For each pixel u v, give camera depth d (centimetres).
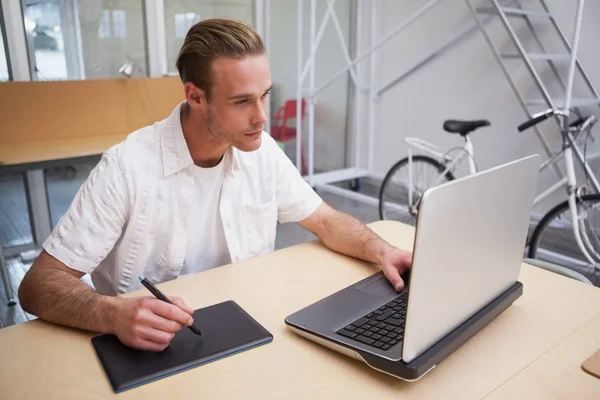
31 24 298
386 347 82
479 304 91
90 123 324
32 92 301
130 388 78
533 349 90
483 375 82
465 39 395
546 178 358
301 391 78
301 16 404
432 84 427
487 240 87
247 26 103
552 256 307
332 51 462
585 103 305
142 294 109
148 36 336
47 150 284
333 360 85
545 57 302
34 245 326
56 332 93
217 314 99
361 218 390
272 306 104
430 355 78
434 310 78
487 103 390
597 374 82
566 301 108
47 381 79
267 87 103
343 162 498
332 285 113
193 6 353
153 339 85
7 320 246
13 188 320
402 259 114
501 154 388
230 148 123
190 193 121
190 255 129
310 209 138
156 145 118
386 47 459
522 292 106
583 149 317
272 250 145
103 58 326
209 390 78
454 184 74
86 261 108
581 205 264
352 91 484
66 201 334
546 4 338
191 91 105
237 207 132
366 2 461
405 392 78
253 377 81
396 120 465
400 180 374
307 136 466
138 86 337
